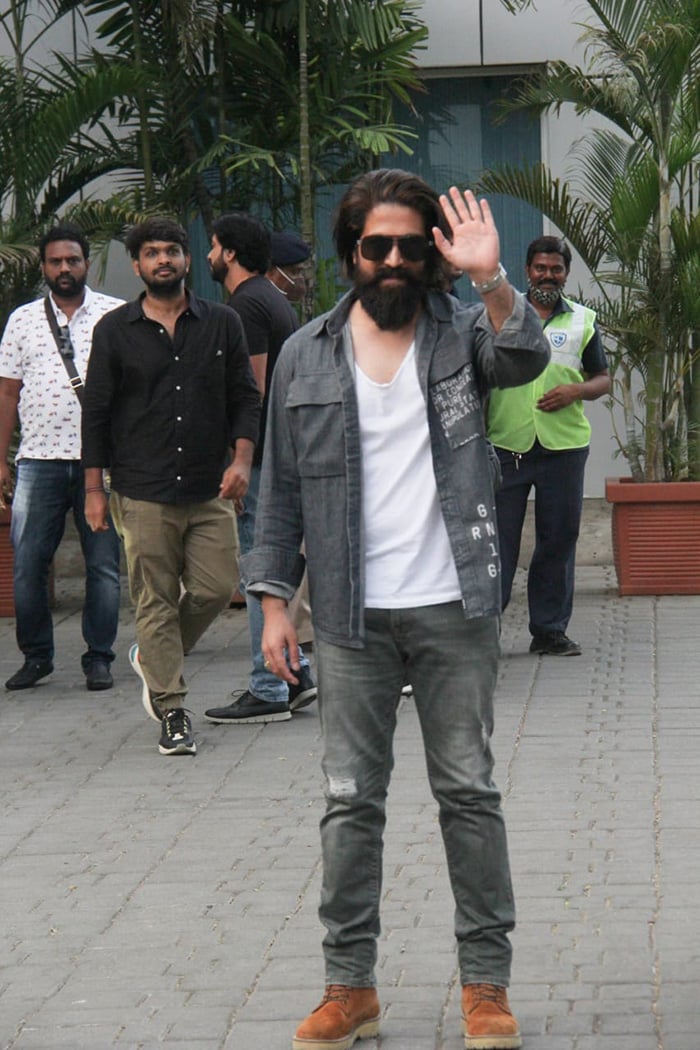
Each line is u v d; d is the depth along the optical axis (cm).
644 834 732
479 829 520
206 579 922
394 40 1449
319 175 1433
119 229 1406
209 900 670
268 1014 554
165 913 656
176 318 912
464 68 1573
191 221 1494
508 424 1111
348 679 521
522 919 629
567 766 854
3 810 816
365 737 525
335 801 525
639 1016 538
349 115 1472
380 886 537
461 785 519
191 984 582
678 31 1292
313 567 523
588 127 1554
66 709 1041
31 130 1376
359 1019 531
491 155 1585
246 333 970
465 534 511
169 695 916
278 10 1425
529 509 1541
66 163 1427
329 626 520
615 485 1359
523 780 830
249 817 786
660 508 1358
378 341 518
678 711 970
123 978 591
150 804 816
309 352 522
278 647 534
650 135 1374
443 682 519
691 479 1388
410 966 590
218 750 920
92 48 1469
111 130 1539
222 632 1276
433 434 512
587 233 1416
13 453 1343
